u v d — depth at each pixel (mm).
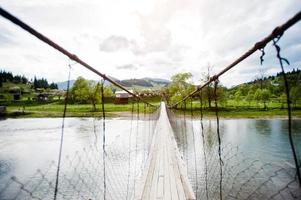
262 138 20766
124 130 25156
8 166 12516
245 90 56906
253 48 1762
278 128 27078
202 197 7871
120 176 9383
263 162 11883
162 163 5762
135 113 45281
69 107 59625
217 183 9008
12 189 8578
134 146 15617
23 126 31328
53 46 1950
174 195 3930
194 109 41656
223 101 43562
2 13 1382
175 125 21469
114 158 12617
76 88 53156
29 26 1607
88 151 14891
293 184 8492
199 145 16953
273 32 1365
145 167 5344
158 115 24375
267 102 50500
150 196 3906
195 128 26609
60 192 7941
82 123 33656
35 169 11703
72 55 2279
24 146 18281
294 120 34719
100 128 27750
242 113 41562
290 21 1221
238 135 22562
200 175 10016
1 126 31688
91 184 8555
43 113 49844
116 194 7477
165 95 70312
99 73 3164
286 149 15992
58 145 18359
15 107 65500
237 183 8891
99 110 51562
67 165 11703
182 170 5133
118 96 66750
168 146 7801
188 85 47594
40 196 7754
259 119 36781
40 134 24312
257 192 7957
